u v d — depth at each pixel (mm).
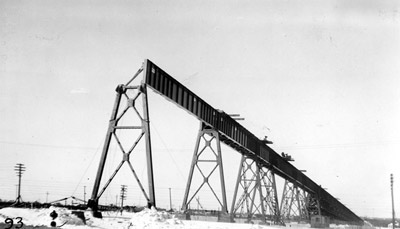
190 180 33688
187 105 30125
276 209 45562
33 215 23078
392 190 56625
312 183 68938
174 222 22719
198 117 31859
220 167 33438
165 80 26953
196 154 34188
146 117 23562
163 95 26734
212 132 34156
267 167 48469
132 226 21438
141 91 23906
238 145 39750
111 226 21656
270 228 29109
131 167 23344
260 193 41844
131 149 23531
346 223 69000
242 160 42344
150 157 23094
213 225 27000
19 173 54250
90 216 23297
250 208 42500
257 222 42469
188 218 31844
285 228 39000
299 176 62438
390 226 100750
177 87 28703
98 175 23797
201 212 42344
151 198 22797
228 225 27812
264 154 46562
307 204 67000
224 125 36406
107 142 23984
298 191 66750
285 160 55531
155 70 25672
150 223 21609
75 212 21984
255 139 43812
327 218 53594
